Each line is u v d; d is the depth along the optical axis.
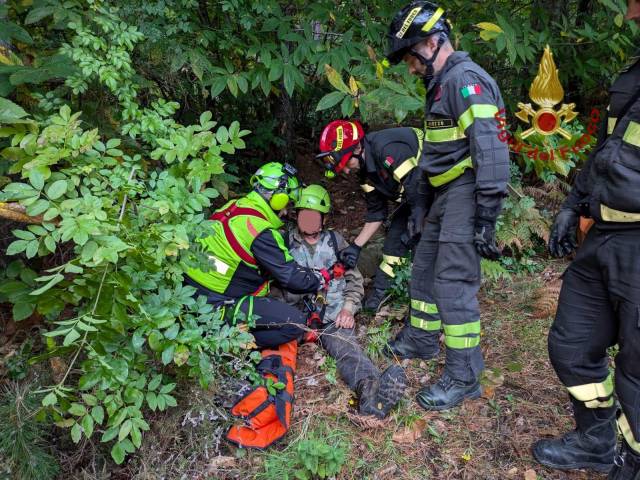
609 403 2.07
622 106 1.68
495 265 3.51
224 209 2.72
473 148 2.10
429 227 2.63
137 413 1.74
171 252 1.81
